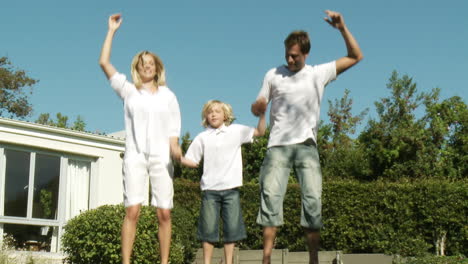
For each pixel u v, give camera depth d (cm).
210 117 540
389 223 1217
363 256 1130
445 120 2130
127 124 426
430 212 1202
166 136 428
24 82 3600
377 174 2105
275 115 448
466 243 1196
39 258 1109
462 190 1208
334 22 437
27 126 1261
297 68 444
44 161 1315
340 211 1233
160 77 441
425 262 1070
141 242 1021
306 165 431
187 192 1389
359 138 2270
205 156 534
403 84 2203
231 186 521
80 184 1378
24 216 1253
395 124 2164
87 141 1384
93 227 1028
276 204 428
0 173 1223
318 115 446
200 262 1217
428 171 1997
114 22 447
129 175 413
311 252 424
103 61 435
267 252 428
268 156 441
